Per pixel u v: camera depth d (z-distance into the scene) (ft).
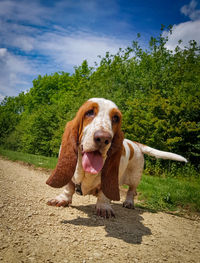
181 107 33.73
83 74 75.15
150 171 33.81
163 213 14.78
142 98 38.14
